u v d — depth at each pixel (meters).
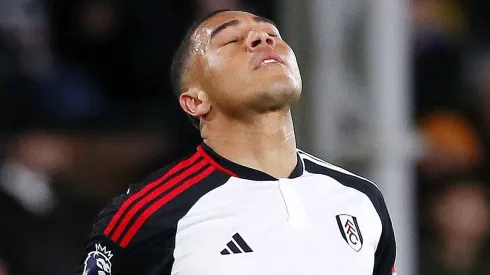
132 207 8.34
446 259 16.59
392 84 12.73
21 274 14.10
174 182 8.45
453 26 19.64
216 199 8.31
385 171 12.77
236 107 8.55
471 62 19.34
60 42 17.67
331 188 8.73
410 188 13.19
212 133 8.74
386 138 12.62
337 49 12.61
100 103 17.58
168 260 8.10
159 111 17.52
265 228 8.17
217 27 8.80
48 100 17.16
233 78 8.52
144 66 17.62
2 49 17.14
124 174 16.80
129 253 8.28
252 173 8.48
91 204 16.06
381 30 12.64
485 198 17.22
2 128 16.61
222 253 8.01
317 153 12.58
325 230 8.34
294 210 8.30
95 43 17.64
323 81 12.56
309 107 12.61
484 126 18.61
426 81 19.02
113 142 17.09
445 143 18.05
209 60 8.69
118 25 17.61
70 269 14.68
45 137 16.39
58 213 15.15
